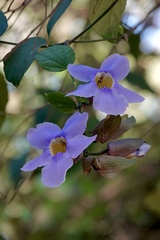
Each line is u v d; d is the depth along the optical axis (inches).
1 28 26.9
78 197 61.4
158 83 53.7
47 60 25.4
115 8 29.6
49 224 59.2
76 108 23.9
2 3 32.3
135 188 58.6
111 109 22.1
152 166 57.2
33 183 54.0
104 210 59.3
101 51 46.4
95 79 22.9
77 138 22.1
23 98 43.4
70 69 23.0
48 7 35.6
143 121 53.9
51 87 42.2
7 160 41.8
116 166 22.7
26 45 26.5
